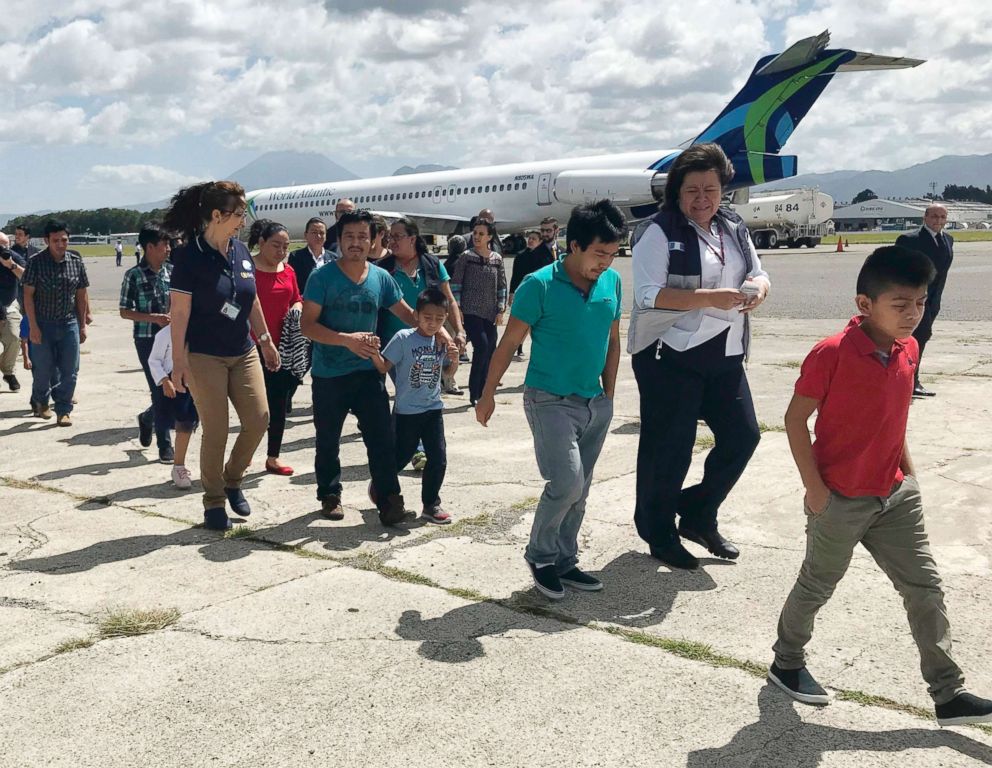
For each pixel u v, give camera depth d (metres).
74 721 2.69
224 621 3.40
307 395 8.52
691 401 3.86
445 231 37.97
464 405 7.96
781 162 33.19
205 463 4.51
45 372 7.31
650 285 3.75
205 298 4.35
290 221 41.41
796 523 4.48
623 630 3.29
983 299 16.31
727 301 3.55
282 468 5.65
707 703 2.75
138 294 5.98
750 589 3.68
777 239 50.16
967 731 2.58
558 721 2.65
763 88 32.28
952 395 7.63
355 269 4.58
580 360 3.52
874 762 2.42
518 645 3.17
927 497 4.83
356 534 4.45
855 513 2.59
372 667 3.01
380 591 3.70
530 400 3.60
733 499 4.88
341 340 4.41
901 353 2.57
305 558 4.11
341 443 6.60
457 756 2.47
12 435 6.91
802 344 11.29
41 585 3.79
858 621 3.33
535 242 9.19
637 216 34.25
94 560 4.09
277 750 2.52
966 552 4.03
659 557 3.98
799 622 2.73
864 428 2.55
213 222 4.32
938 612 2.58
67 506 4.98
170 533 4.49
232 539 4.39
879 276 2.45
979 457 5.60
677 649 3.12
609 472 5.52
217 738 2.58
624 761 2.44
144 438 6.42
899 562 2.66
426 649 3.14
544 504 3.55
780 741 2.53
